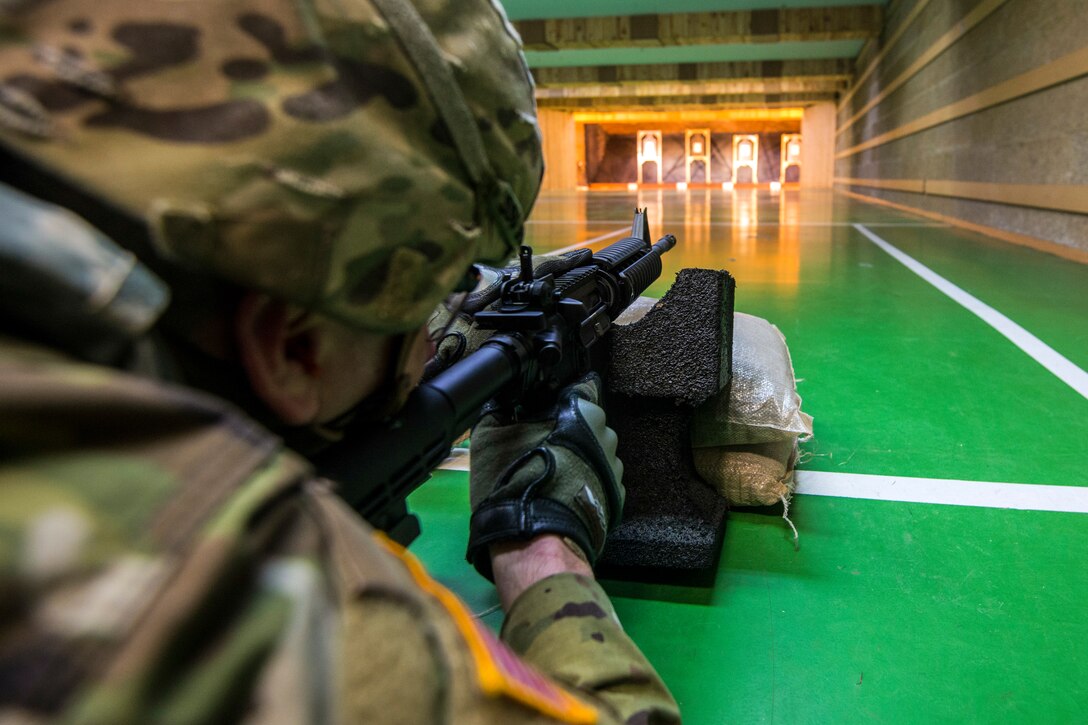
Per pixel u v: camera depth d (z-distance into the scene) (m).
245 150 0.28
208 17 0.28
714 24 7.32
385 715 0.22
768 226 5.31
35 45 0.25
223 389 0.32
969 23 4.61
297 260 0.30
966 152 4.75
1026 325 2.09
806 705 0.72
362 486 0.45
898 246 3.88
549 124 14.63
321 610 0.21
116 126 0.26
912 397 1.55
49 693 0.15
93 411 0.19
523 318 0.68
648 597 0.90
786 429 1.03
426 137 0.36
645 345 0.99
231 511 0.20
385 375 0.42
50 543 0.17
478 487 0.68
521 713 0.27
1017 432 1.35
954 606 0.86
